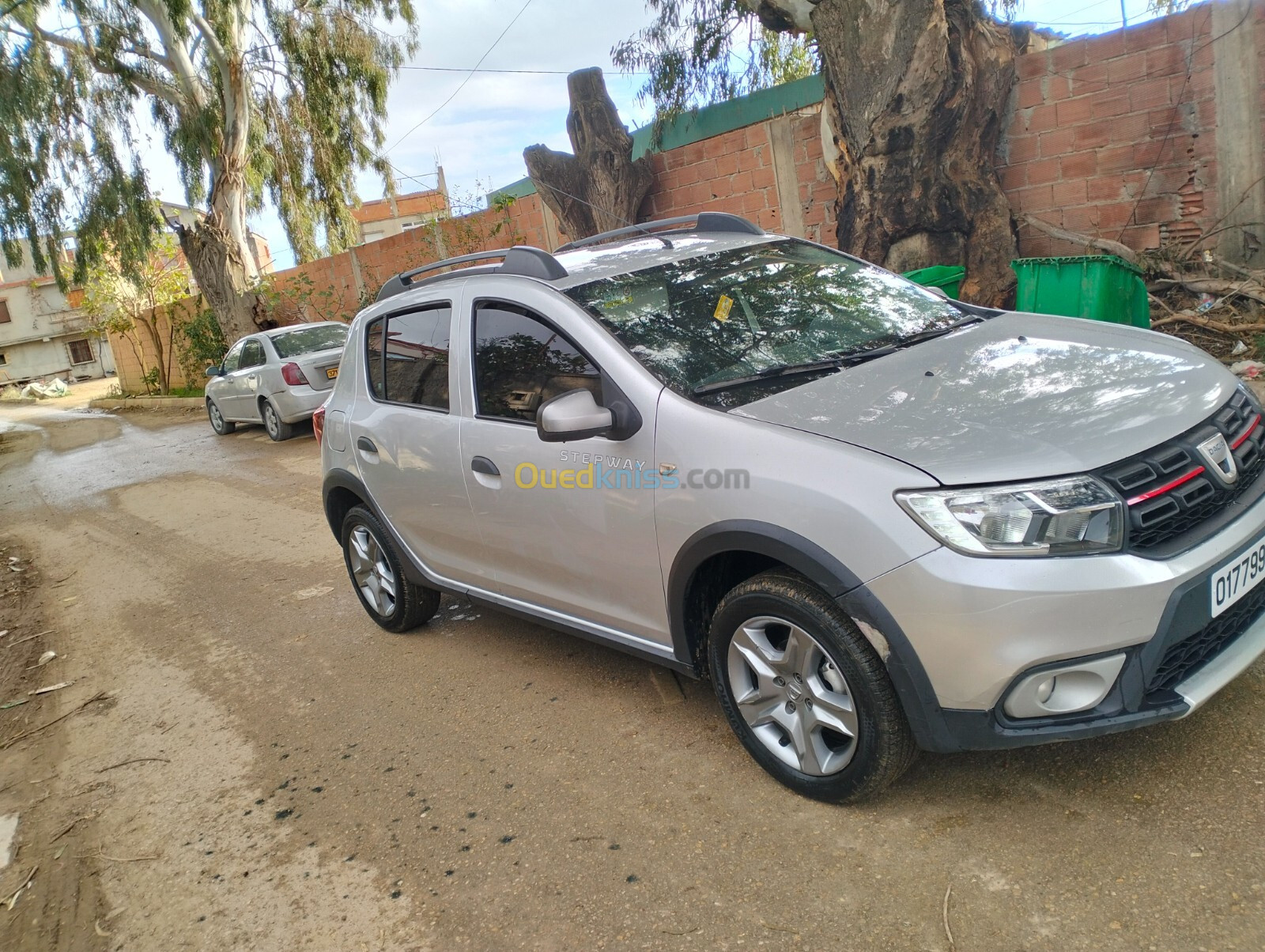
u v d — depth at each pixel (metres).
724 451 2.92
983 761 3.09
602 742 3.66
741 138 10.64
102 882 3.36
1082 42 7.97
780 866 2.78
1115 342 3.35
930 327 3.79
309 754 4.02
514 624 5.07
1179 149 7.70
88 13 17.73
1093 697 2.49
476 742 3.85
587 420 3.10
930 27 7.65
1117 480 2.48
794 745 3.01
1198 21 7.39
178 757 4.23
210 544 8.16
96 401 30.66
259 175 20.11
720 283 3.81
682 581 3.12
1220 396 2.90
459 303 4.08
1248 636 2.74
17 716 5.05
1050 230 8.40
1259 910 2.30
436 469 4.16
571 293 3.60
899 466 2.58
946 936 2.40
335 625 5.56
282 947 2.84
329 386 13.47
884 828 2.85
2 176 18.09
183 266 30.20
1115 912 2.38
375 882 3.06
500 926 2.75
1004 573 2.41
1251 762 2.83
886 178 8.16
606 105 11.12
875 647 2.63
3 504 12.55
